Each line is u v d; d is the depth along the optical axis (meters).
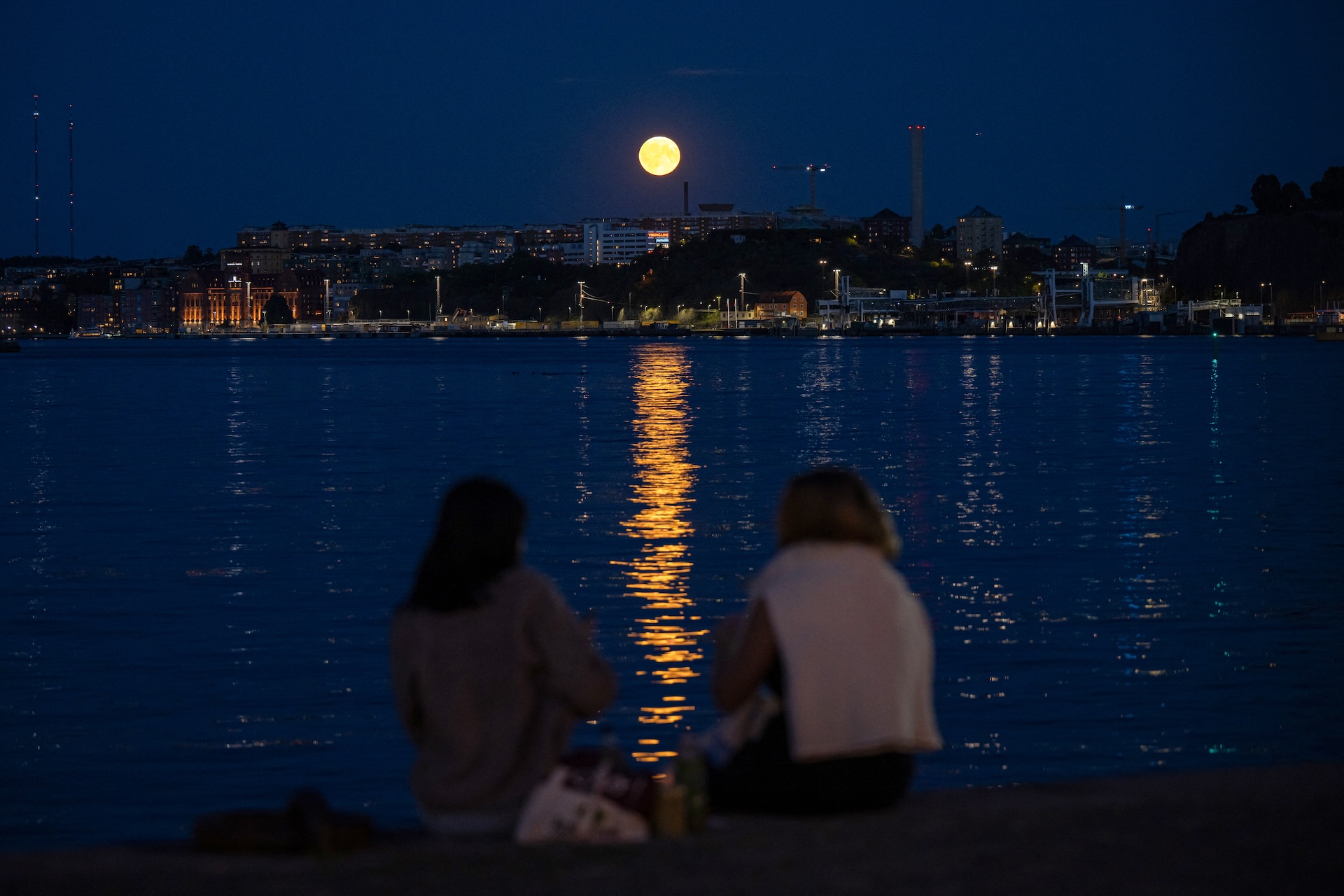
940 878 8.34
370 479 55.81
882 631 9.64
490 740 9.69
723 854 8.85
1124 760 18.00
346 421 93.44
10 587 31.16
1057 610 27.62
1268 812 9.49
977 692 21.39
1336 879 8.27
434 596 9.77
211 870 8.52
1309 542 36.41
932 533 38.84
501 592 9.74
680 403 112.06
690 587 31.02
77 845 15.52
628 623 27.03
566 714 9.98
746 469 58.47
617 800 9.36
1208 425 83.50
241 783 17.58
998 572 32.28
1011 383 144.88
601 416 96.75
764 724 9.95
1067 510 43.97
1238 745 18.61
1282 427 81.25
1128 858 8.65
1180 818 9.40
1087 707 20.48
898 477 54.53
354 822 9.07
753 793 9.90
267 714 20.59
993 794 10.25
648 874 8.46
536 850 8.96
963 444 70.75
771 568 9.95
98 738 19.38
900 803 10.05
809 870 8.50
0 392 139.38
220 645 25.23
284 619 27.70
